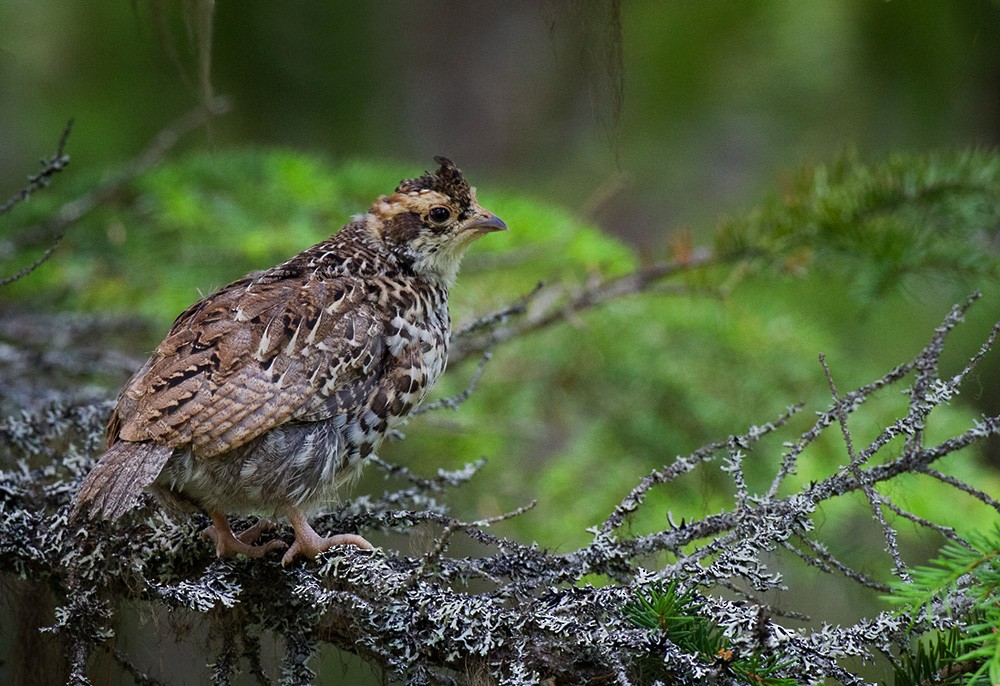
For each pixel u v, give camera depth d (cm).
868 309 1120
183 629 709
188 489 704
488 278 1297
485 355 839
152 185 1238
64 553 705
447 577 675
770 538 623
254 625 697
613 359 1294
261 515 753
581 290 1183
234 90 1410
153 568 718
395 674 647
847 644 591
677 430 1262
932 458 633
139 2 1363
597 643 591
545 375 1302
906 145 1435
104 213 1255
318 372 722
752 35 1476
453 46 1684
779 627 595
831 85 1465
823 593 1055
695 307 1288
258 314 731
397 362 778
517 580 657
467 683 633
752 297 1393
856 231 1099
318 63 1444
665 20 1496
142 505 730
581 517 1187
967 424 1143
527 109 1684
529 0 1712
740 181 1537
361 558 673
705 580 618
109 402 838
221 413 687
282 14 1412
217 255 1245
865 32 1422
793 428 1200
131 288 1241
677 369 1280
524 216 1246
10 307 1182
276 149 1315
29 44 1433
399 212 846
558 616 615
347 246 835
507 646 627
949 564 558
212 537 722
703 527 663
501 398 1284
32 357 1020
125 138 1415
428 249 845
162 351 712
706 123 1527
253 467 702
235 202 1258
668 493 1183
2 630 745
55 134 1426
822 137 1476
